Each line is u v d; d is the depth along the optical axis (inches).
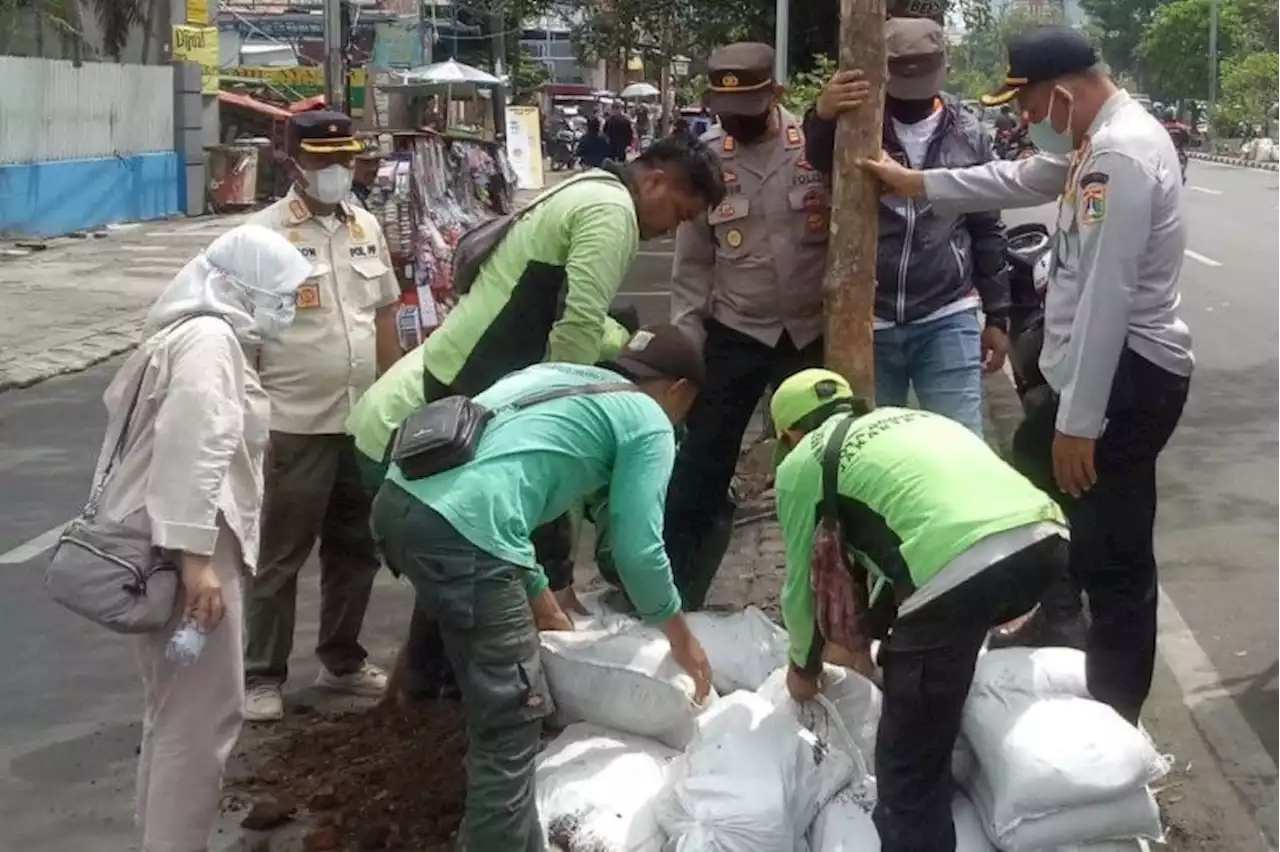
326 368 197.6
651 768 160.2
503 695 140.6
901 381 215.6
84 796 182.9
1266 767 189.3
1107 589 167.6
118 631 141.6
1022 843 142.4
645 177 174.2
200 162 1016.2
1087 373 155.4
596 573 259.9
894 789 140.1
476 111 786.8
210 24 1055.6
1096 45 179.6
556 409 144.8
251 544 150.7
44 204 844.0
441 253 338.6
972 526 134.3
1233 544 285.9
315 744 189.8
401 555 141.3
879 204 204.1
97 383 469.4
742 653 171.9
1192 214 1059.9
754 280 215.5
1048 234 229.1
